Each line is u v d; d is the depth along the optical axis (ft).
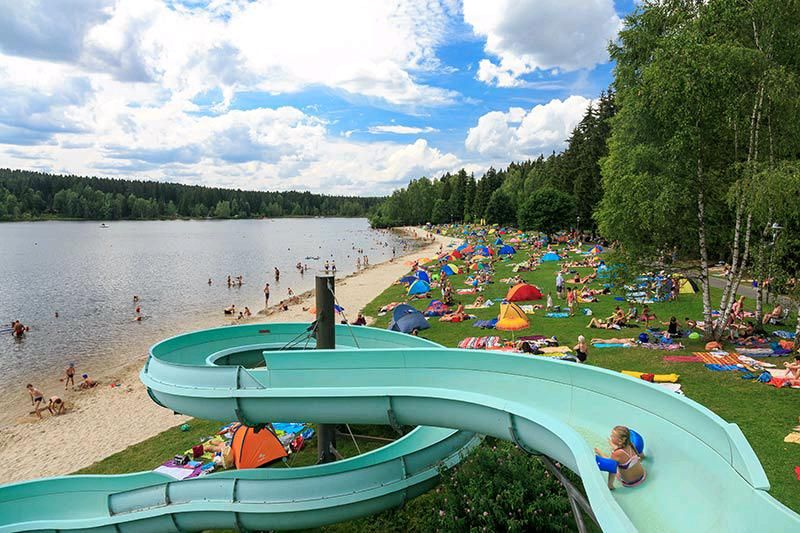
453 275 156.56
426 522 36.17
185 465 49.08
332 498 35.19
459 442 40.63
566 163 253.85
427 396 30.91
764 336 65.72
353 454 48.44
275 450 47.24
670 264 69.97
